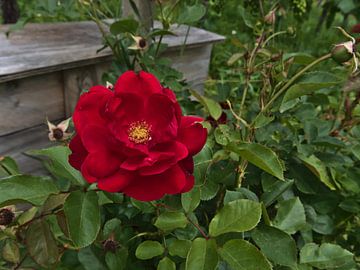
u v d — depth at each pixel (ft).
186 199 0.79
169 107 0.66
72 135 0.93
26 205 1.30
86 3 1.31
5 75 1.13
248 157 0.75
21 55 1.22
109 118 0.66
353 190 1.13
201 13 1.36
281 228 0.87
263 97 0.95
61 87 1.30
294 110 1.15
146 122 0.68
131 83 0.70
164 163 0.63
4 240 0.83
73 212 0.70
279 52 1.08
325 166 1.08
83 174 0.64
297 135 1.08
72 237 0.68
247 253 0.70
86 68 1.34
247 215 0.73
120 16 1.55
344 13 2.27
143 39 1.22
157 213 0.86
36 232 0.74
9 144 1.26
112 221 0.87
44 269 0.85
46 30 1.45
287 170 1.08
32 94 1.25
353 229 1.22
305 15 2.45
